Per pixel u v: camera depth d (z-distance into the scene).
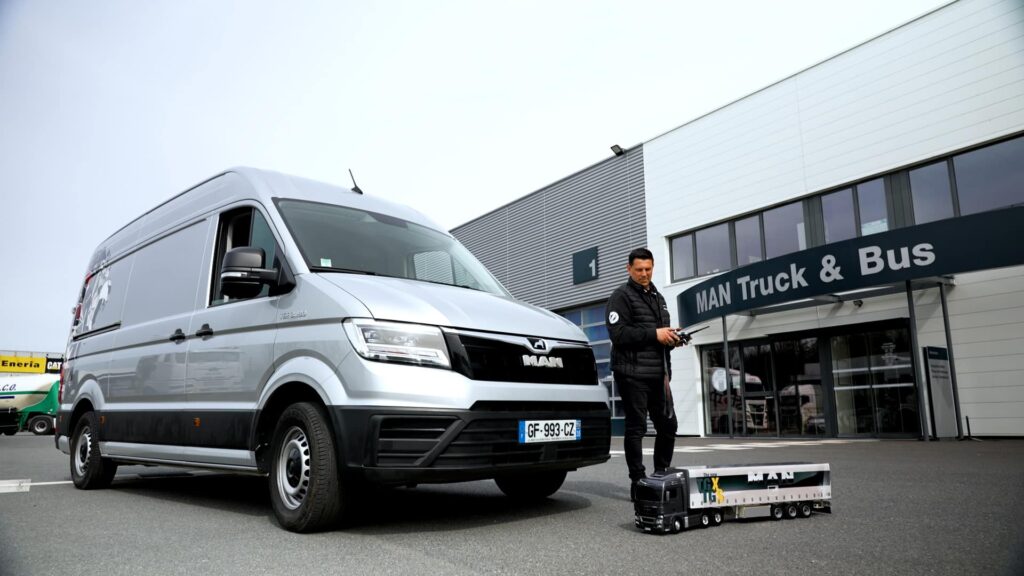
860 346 13.80
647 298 4.62
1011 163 12.05
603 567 2.82
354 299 3.71
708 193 17.52
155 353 5.24
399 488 5.69
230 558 3.07
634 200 19.75
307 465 3.73
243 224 4.81
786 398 15.09
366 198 5.30
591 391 4.21
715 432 16.69
